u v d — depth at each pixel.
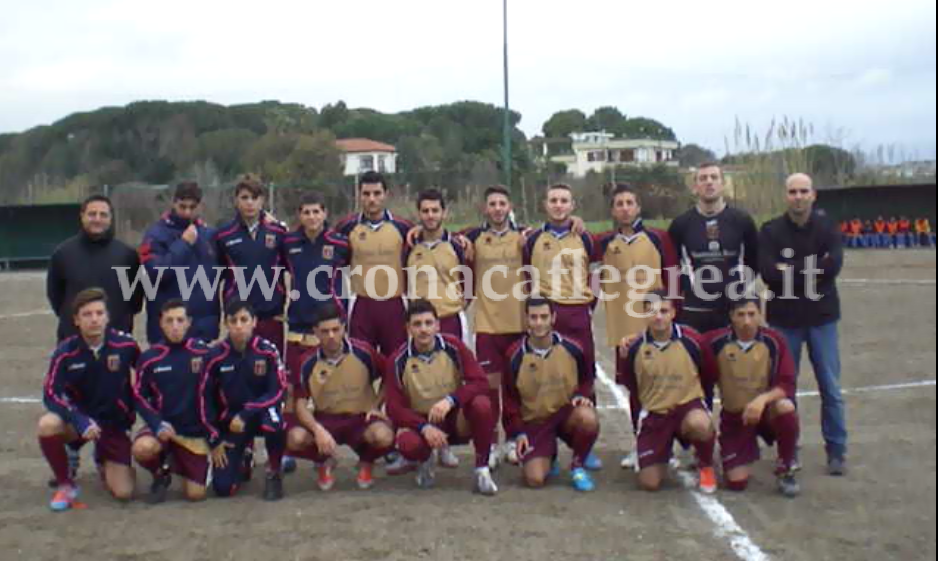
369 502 6.06
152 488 6.23
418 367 6.35
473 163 42.75
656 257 6.99
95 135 58.38
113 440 6.26
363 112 73.62
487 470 6.24
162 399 6.16
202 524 5.66
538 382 6.34
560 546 5.13
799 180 6.41
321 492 6.36
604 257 7.13
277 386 6.21
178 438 6.21
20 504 6.14
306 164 42.06
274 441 6.12
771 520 5.54
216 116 61.56
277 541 5.30
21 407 9.34
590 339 7.12
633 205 6.97
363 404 6.46
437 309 7.09
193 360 6.20
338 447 7.75
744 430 6.26
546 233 7.06
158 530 5.56
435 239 7.16
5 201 37.91
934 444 7.23
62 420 6.00
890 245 32.34
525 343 6.38
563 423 6.41
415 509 5.87
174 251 6.88
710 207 6.84
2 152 58.34
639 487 6.31
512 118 67.94
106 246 6.83
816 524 5.44
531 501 6.02
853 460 6.86
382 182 7.27
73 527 5.64
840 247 6.55
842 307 16.62
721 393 6.31
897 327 13.98
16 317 17.86
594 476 6.64
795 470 6.04
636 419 6.56
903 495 5.98
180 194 6.95
